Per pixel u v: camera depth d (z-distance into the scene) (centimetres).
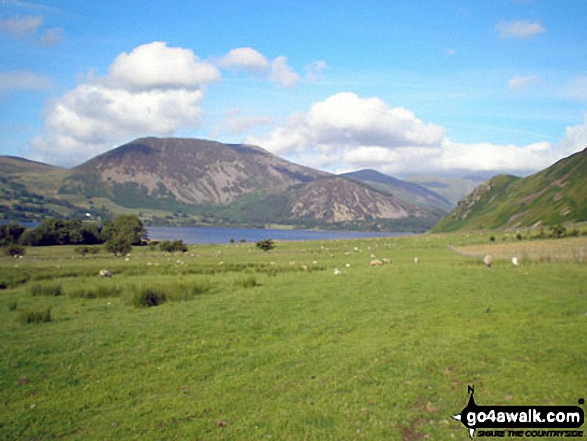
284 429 1155
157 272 5172
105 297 3291
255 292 3303
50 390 1463
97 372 1614
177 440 1123
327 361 1656
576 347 1620
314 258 7269
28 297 3356
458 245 8925
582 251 5459
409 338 1895
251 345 1916
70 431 1192
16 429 1205
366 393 1347
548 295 2705
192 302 2948
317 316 2414
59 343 1967
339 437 1106
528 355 1579
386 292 3092
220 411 1283
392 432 1119
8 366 1680
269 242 9825
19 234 13262
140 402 1366
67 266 6388
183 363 1692
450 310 2414
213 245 12706
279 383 1469
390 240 12275
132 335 2086
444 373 1467
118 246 9194
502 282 3312
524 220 18262
